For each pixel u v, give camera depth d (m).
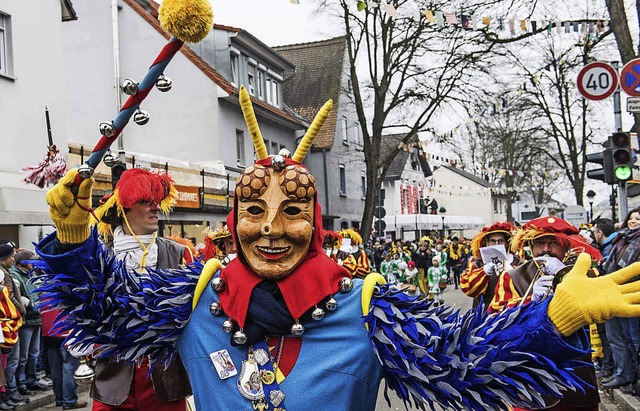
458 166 25.31
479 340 2.24
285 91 33.00
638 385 7.09
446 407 2.30
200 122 22.45
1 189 11.25
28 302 8.43
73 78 22.92
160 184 4.09
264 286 2.37
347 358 2.30
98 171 12.66
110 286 2.44
